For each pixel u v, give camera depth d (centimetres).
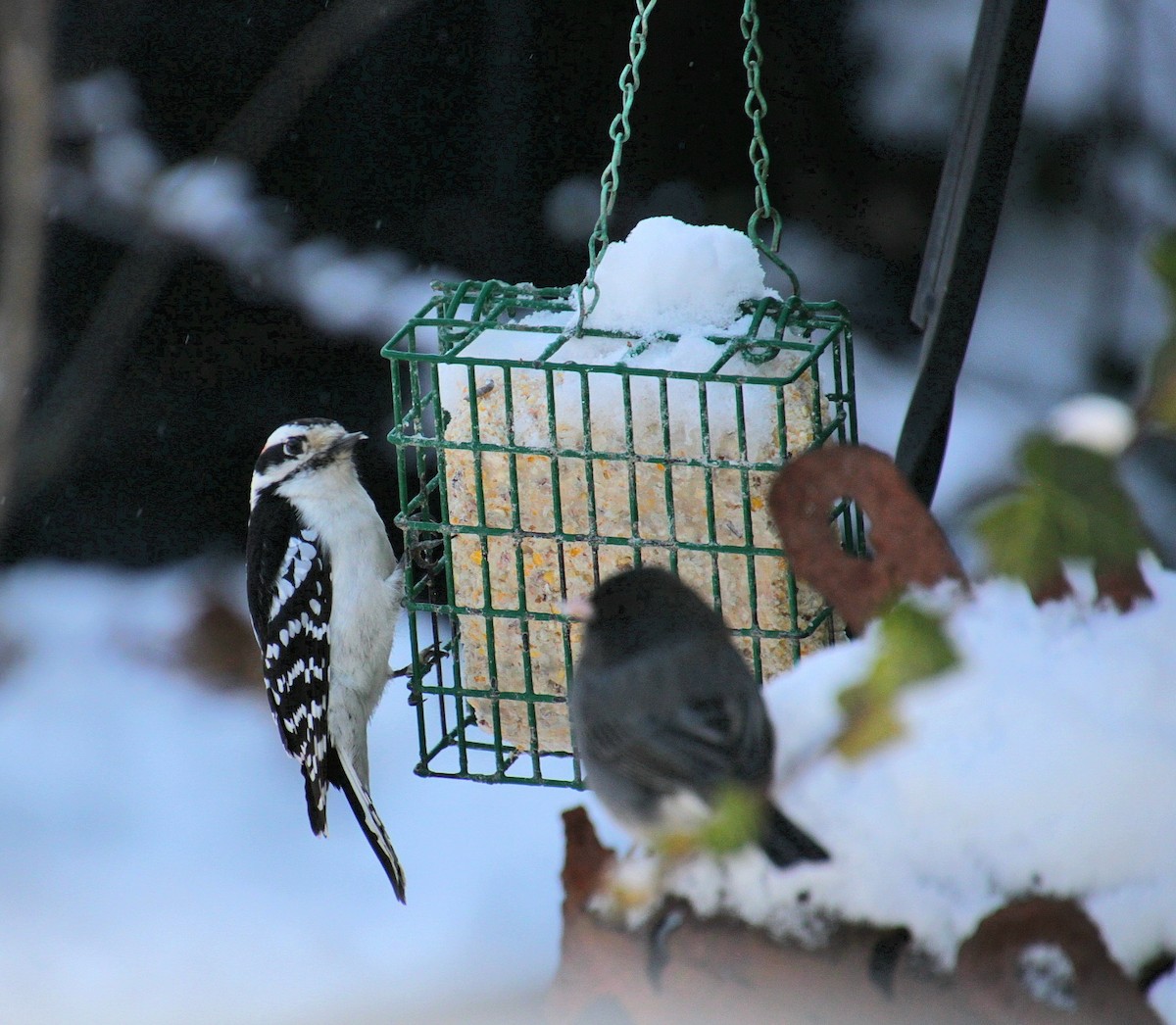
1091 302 1673
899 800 481
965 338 706
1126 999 422
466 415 911
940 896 469
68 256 1928
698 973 478
